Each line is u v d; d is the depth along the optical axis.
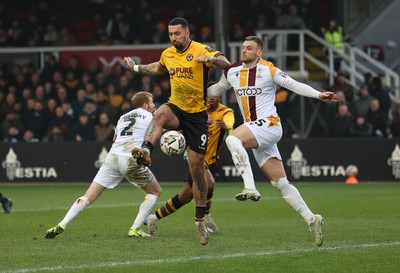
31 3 77.94
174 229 32.22
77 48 70.75
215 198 46.09
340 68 70.06
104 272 22.55
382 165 58.38
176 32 27.61
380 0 79.44
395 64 79.06
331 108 63.34
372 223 34.09
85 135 62.16
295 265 23.69
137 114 30.36
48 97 66.81
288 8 73.00
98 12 77.62
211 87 28.42
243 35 70.44
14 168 60.44
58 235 30.25
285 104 63.31
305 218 27.02
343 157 58.56
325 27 77.06
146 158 27.16
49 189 54.41
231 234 30.69
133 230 29.89
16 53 71.62
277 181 27.28
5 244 27.80
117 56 70.44
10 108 66.81
